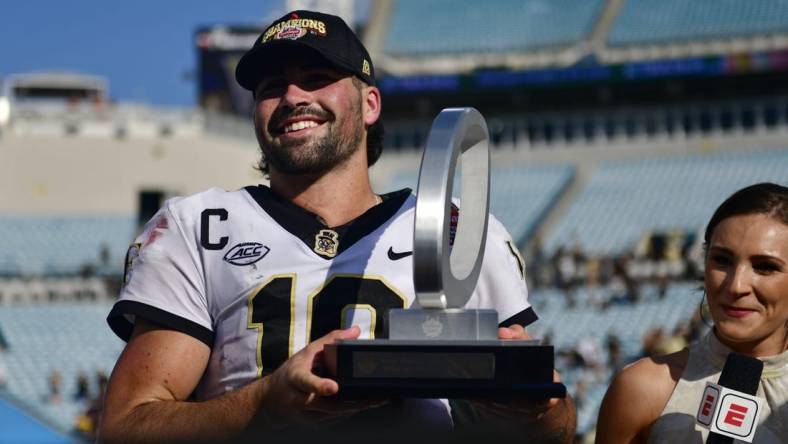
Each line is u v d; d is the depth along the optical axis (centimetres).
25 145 2244
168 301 240
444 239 195
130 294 242
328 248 243
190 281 243
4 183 2222
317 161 247
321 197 254
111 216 2252
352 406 194
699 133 2562
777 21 2669
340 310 237
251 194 253
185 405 219
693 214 2184
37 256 2094
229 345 239
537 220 2270
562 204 2352
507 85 2594
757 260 243
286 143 247
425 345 191
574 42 2819
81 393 1577
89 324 1873
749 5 2756
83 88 2623
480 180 227
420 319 200
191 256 244
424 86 2630
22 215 2216
